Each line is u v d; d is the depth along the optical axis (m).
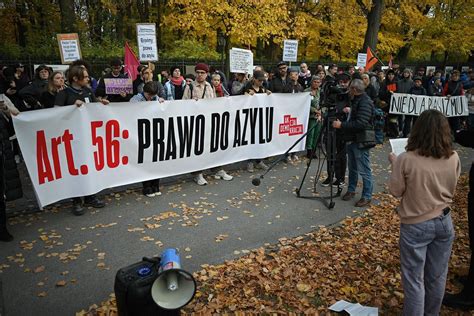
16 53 15.83
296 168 8.08
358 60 14.25
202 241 4.76
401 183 2.89
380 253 4.56
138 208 5.68
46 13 20.47
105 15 21.39
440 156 2.80
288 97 7.98
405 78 11.54
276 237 4.94
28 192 6.19
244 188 6.72
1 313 3.35
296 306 3.50
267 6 14.84
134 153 5.88
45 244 4.55
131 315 2.66
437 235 2.88
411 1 20.97
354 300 3.65
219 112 6.84
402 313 3.28
